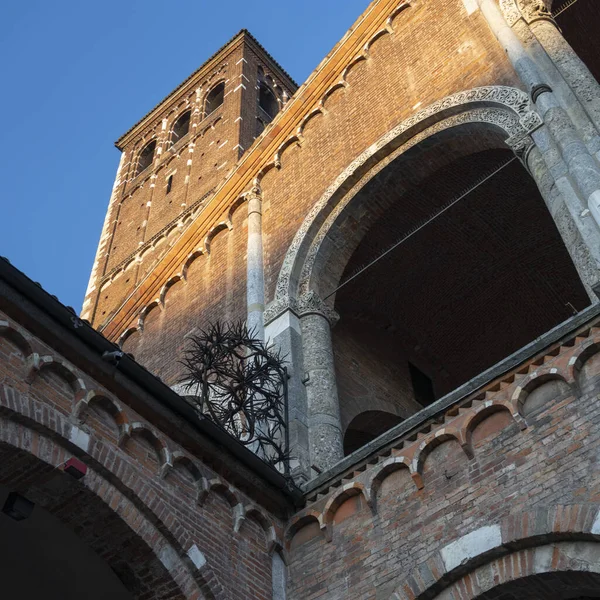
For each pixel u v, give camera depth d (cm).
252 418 1356
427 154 1675
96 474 1051
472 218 1938
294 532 1255
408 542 1110
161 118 4091
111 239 3406
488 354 2148
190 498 1155
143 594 1092
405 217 1895
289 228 1844
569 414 1042
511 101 1465
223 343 1573
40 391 1031
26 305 1046
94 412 1087
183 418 1187
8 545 1235
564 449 1023
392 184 1730
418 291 2044
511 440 1084
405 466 1173
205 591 1096
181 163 3569
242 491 1241
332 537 1203
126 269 3092
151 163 3850
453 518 1083
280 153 2080
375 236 1908
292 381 1502
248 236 1941
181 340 1950
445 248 1983
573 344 1077
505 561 1013
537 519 994
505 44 1570
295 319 1638
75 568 1250
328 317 1664
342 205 1756
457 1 1844
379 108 1847
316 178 1892
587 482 980
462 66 1691
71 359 1089
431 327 2103
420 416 1180
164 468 1130
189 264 2150
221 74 3972
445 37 1803
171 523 1095
